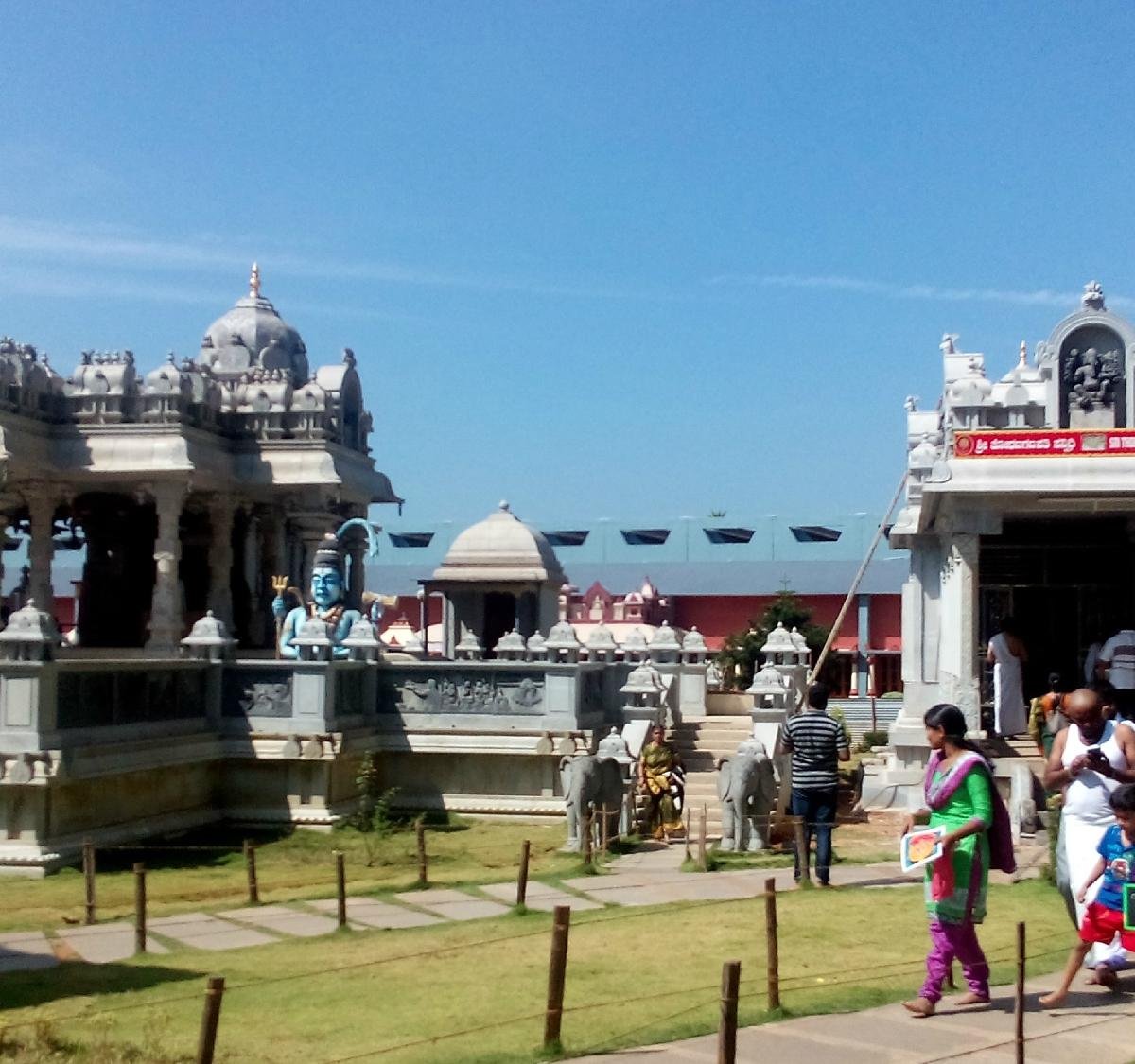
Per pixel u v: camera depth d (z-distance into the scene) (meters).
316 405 31.67
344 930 12.10
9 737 17.11
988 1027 8.13
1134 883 8.42
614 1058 7.71
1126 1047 7.70
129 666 19.30
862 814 20.94
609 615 58.75
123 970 10.63
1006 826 8.58
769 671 21.77
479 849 19.17
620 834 18.38
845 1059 7.51
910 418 25.19
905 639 22.09
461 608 36.66
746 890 13.79
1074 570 24.33
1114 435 19.00
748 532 67.62
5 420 27.75
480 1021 8.60
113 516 34.00
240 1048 8.13
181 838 20.12
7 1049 8.02
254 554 34.09
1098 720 9.39
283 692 21.55
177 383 29.30
